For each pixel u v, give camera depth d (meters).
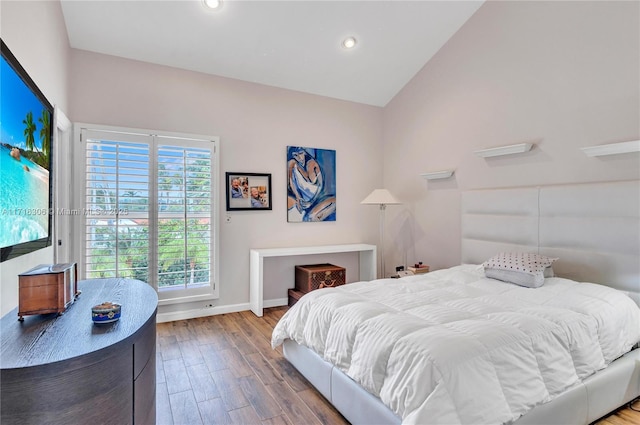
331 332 2.06
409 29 3.60
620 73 2.55
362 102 4.78
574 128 2.81
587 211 2.66
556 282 2.59
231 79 3.89
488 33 3.46
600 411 1.89
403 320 1.83
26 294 1.32
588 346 1.91
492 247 3.37
